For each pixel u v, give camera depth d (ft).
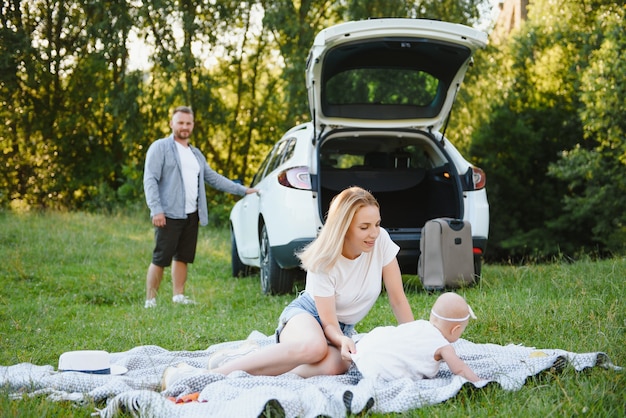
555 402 9.34
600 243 64.59
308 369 11.21
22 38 52.29
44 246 29.91
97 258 28.60
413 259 20.45
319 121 20.88
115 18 49.39
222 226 47.73
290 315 11.69
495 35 69.72
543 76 68.13
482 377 10.71
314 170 20.22
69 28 55.31
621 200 56.80
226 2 52.47
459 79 20.59
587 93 54.54
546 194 68.59
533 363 10.58
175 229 20.80
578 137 67.00
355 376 10.91
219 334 16.31
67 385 10.76
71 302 21.29
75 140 57.57
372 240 11.17
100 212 50.19
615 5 60.64
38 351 14.49
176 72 49.42
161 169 20.75
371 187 22.39
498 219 68.18
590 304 15.98
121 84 52.65
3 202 55.83
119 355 13.66
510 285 20.15
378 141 22.61
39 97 56.39
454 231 19.77
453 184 20.88
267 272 21.47
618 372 10.29
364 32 18.79
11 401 9.59
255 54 55.42
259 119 56.13
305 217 19.69
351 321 12.12
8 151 57.21
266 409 8.70
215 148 59.00
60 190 56.75
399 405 9.36
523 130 66.03
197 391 10.48
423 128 21.79
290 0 49.01
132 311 19.45
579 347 12.68
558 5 66.28
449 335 10.87
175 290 21.18
